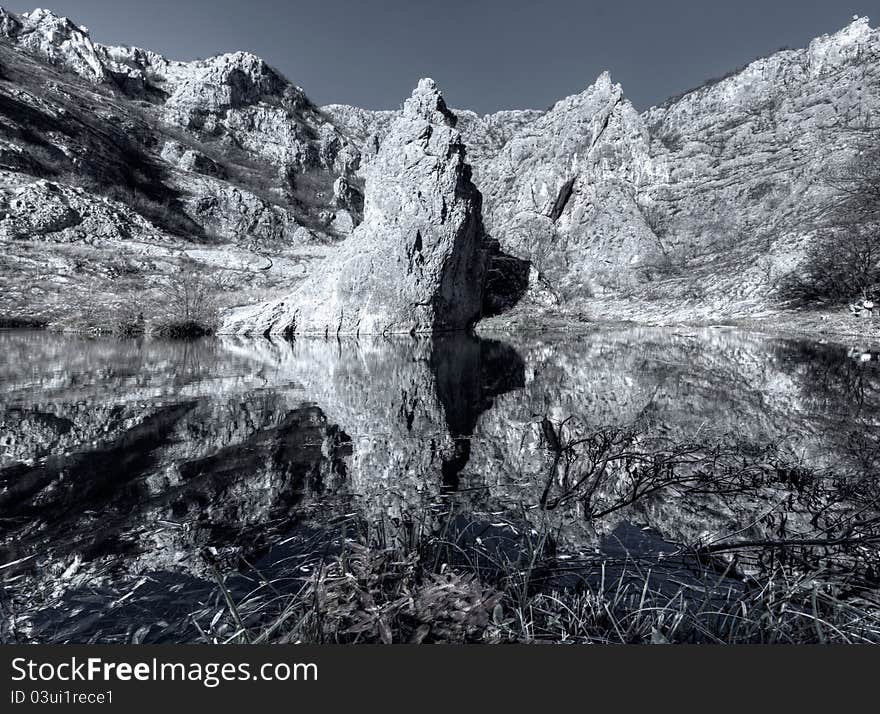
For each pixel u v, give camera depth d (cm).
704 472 336
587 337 1708
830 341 1325
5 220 2305
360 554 209
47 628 177
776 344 1287
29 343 1233
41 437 418
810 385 701
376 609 169
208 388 667
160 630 175
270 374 819
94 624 179
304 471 346
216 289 2184
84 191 2908
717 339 1471
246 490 309
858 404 572
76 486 313
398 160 1880
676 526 263
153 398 593
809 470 326
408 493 308
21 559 224
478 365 992
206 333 1736
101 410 520
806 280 2003
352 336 1809
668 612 190
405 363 1023
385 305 1834
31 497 295
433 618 168
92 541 241
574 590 204
